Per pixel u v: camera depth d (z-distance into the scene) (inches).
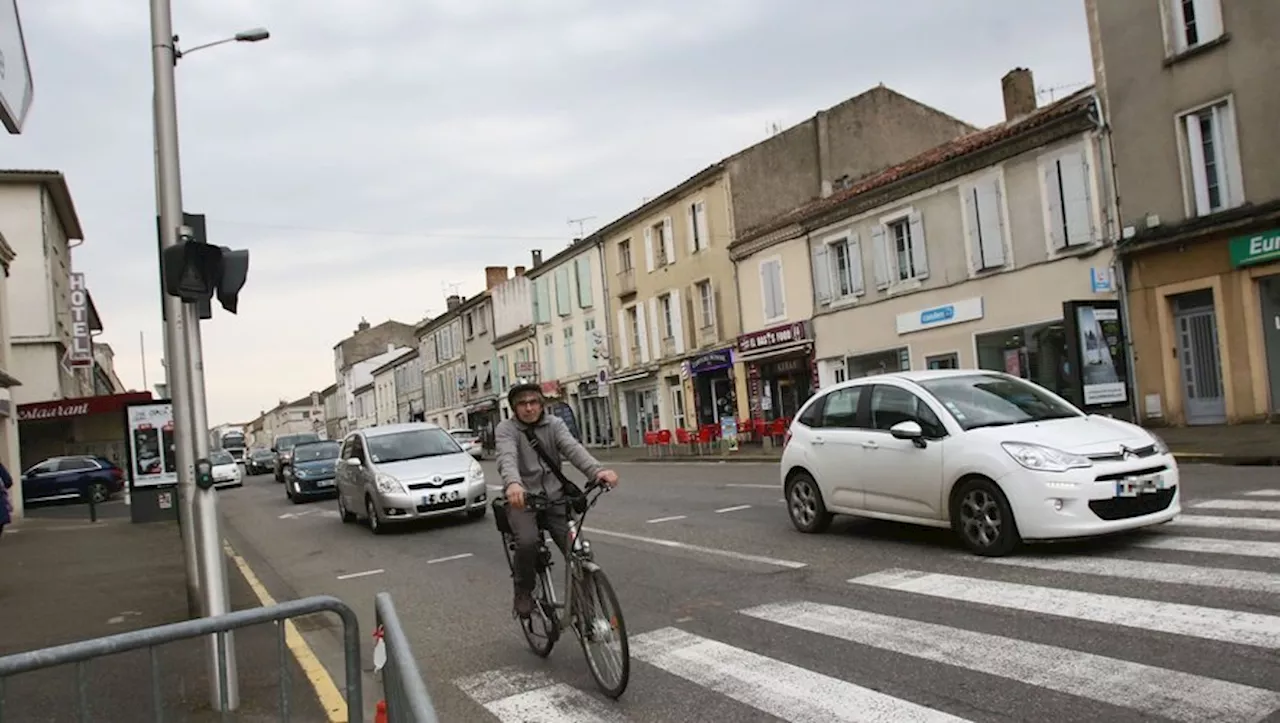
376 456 571.5
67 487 1163.9
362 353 3870.6
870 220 975.0
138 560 497.7
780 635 230.8
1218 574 241.6
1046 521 277.7
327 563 458.6
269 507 896.3
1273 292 633.6
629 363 1537.9
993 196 823.1
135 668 130.9
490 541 469.1
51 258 1331.2
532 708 198.5
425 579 377.7
